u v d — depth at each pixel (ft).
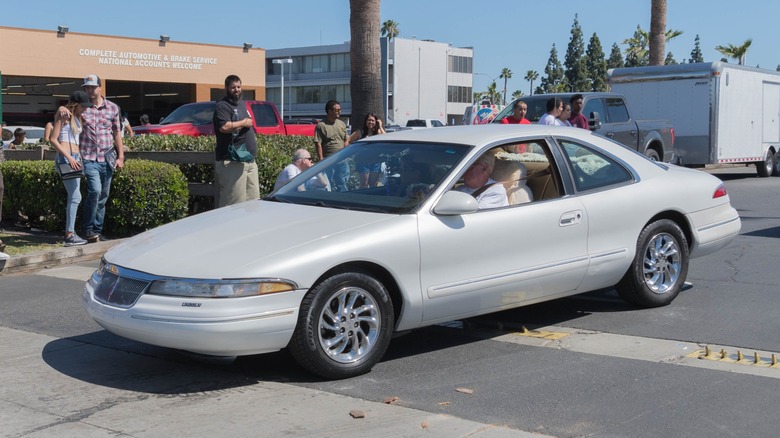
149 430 15.89
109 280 19.03
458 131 22.99
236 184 34.27
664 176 25.03
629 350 20.76
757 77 73.77
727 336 21.77
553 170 22.57
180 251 18.78
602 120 53.88
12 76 155.33
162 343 17.83
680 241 25.00
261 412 16.80
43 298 27.81
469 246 20.26
